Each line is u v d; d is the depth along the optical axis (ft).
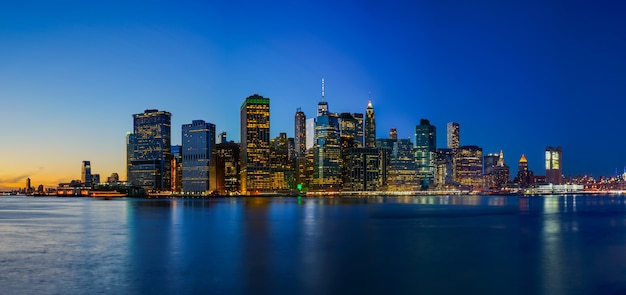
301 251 301.63
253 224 515.50
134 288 201.05
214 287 202.90
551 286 204.44
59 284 208.13
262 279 217.56
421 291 196.65
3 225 509.76
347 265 252.01
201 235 397.19
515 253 295.07
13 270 238.68
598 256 282.56
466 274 229.25
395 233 416.26
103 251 302.45
